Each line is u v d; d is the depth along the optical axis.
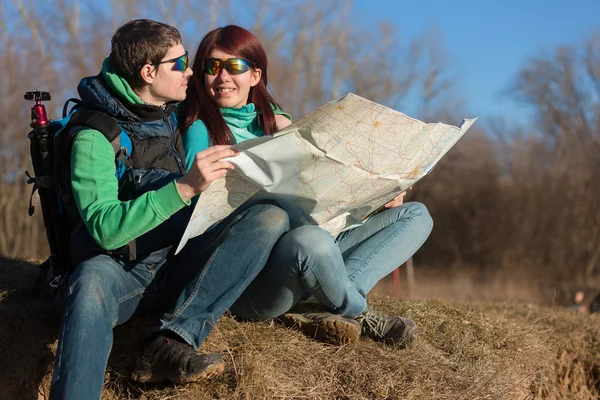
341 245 3.26
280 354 2.89
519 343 3.76
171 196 2.35
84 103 2.74
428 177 27.44
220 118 3.12
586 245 24.81
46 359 2.86
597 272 24.45
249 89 3.30
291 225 2.78
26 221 18.98
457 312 3.99
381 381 2.88
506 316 4.51
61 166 2.58
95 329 2.35
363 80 25.08
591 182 25.86
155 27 2.72
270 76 22.70
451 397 2.93
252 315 2.98
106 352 2.37
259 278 2.80
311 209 2.74
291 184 2.61
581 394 4.26
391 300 4.07
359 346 3.07
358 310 2.94
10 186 18.84
